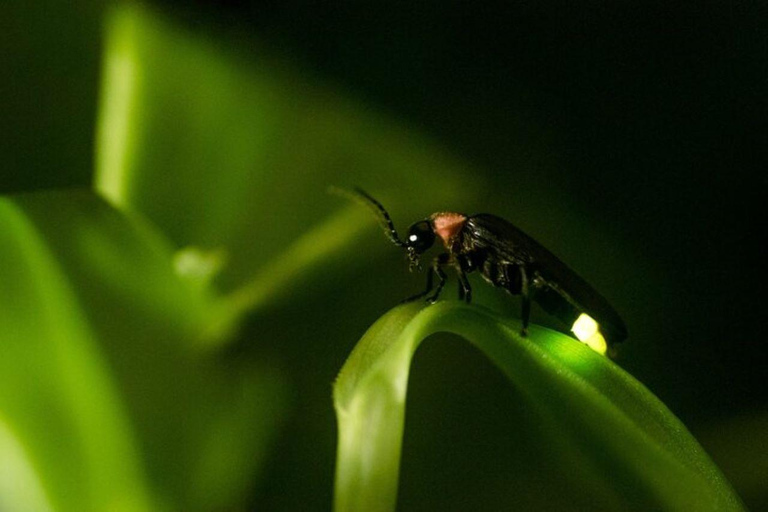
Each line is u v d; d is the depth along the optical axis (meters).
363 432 0.12
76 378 0.12
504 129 0.14
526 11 0.15
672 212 0.14
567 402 0.12
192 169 0.13
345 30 0.14
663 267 0.14
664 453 0.12
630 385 0.12
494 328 0.12
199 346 0.13
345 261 0.13
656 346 0.14
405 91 0.14
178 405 0.12
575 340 0.12
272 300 0.13
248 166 0.13
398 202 0.14
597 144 0.14
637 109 0.15
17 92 0.13
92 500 0.12
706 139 0.15
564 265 0.14
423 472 0.12
